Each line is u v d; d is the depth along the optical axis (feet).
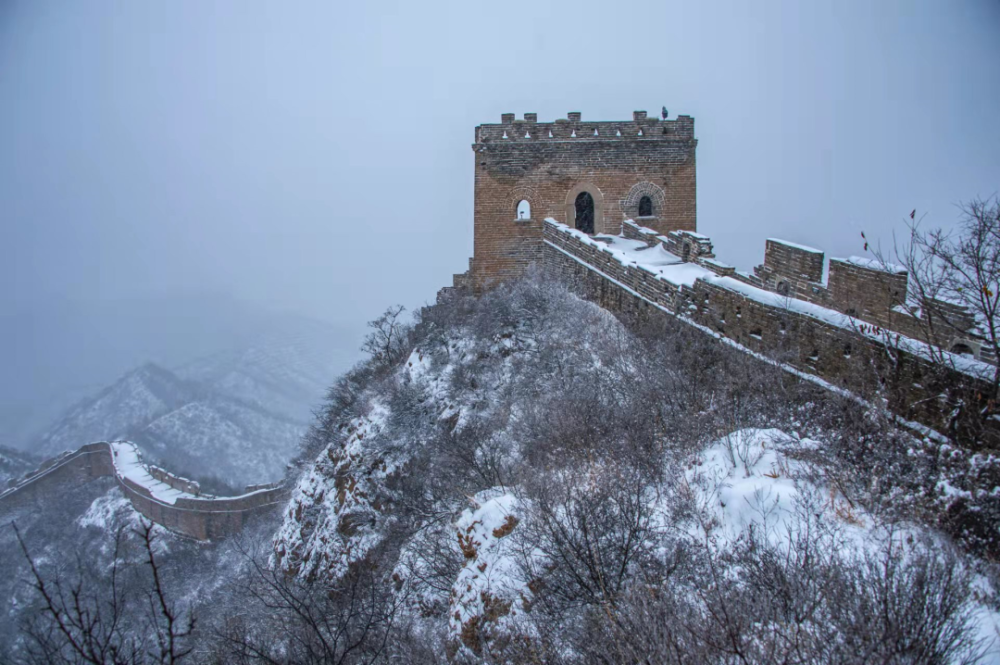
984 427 40.83
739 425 51.42
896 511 37.52
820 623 28.43
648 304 81.15
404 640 48.19
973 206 54.39
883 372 48.42
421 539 66.59
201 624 62.75
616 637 32.32
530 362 85.25
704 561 37.60
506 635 40.32
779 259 76.59
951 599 28.68
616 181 119.14
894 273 59.26
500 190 119.44
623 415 57.93
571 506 44.45
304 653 42.98
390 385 102.37
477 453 73.61
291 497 115.14
